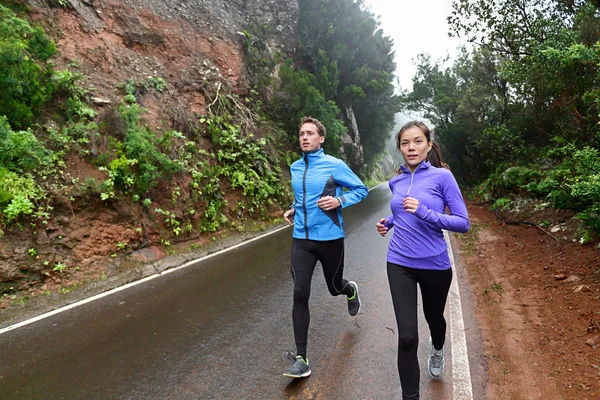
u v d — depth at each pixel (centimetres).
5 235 526
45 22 920
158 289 569
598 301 413
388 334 399
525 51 924
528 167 1128
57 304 512
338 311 462
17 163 596
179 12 1409
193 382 317
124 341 396
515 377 311
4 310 474
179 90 1169
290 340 392
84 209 641
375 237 941
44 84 720
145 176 736
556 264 570
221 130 1144
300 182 342
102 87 918
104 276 604
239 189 1088
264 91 1697
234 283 588
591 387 282
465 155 2125
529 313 434
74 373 335
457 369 326
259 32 1834
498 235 890
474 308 469
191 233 834
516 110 1346
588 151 559
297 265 332
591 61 634
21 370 341
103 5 1113
